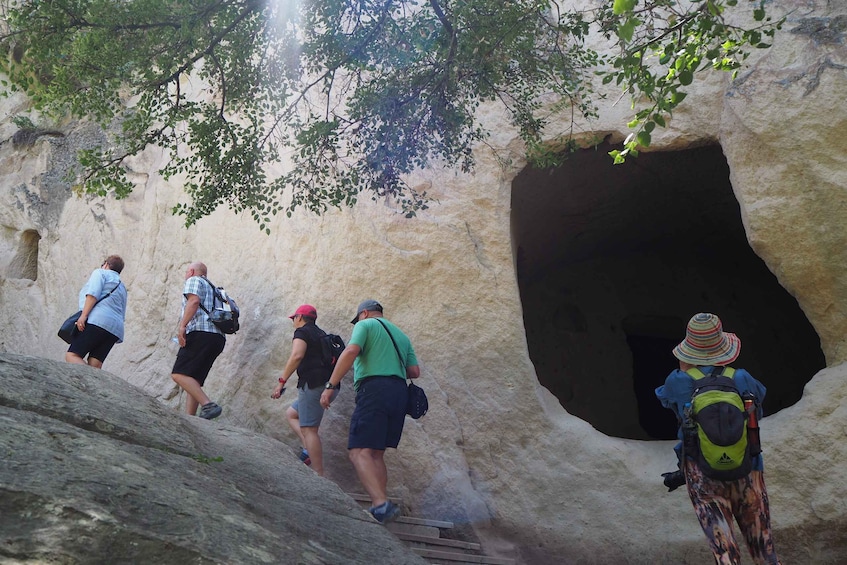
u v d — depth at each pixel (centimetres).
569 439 696
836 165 668
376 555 375
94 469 309
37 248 1166
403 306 752
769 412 1037
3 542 255
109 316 698
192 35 618
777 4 722
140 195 1025
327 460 715
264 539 317
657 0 550
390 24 646
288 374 624
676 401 430
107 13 602
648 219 1013
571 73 688
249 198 629
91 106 633
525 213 909
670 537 641
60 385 400
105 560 266
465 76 634
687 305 1098
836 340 668
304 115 835
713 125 730
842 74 680
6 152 1173
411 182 776
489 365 725
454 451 707
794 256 678
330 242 785
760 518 412
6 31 720
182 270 918
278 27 634
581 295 1122
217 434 492
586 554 659
